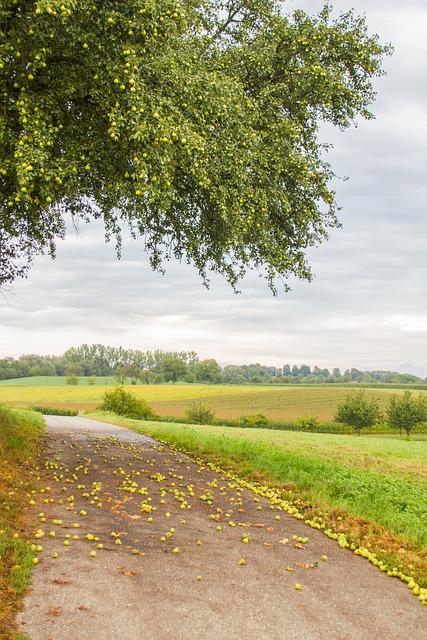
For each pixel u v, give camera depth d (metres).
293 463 18.69
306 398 102.94
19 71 11.01
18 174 9.93
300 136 17.16
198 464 19.06
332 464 19.73
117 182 12.38
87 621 6.45
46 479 14.04
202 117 12.46
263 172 15.25
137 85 10.89
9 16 10.08
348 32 16.94
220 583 8.12
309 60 16.42
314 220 17.50
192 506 12.88
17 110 11.41
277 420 75.00
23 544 8.57
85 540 9.45
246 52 15.82
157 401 104.56
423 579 9.24
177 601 7.29
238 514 12.54
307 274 18.00
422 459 27.30
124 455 19.86
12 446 16.25
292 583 8.48
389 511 13.59
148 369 190.38
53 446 20.67
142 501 12.80
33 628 6.15
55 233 19.06
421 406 65.25
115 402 70.38
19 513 10.40
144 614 6.79
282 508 13.47
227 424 71.44
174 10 10.94
